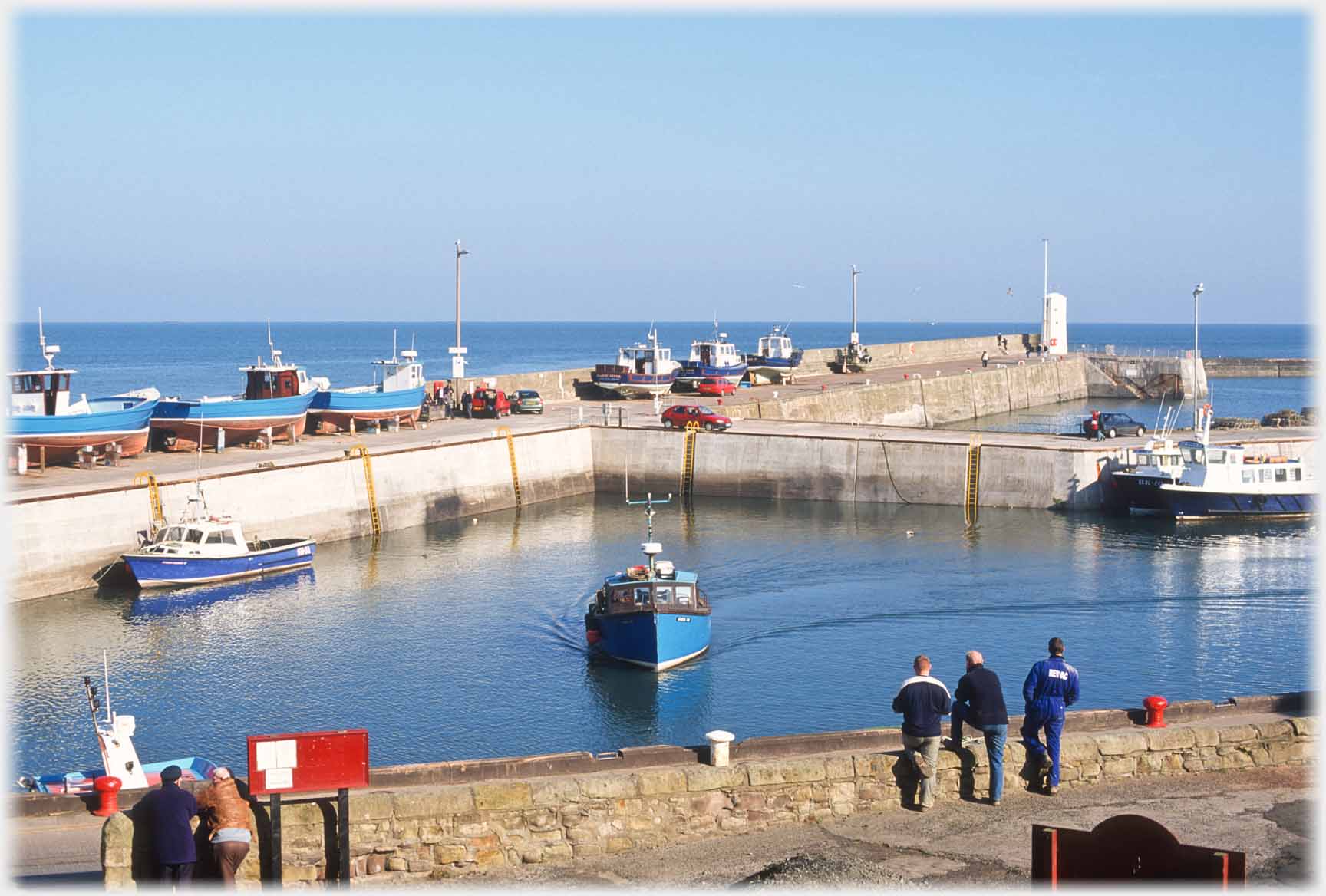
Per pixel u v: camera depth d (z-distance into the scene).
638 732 35.78
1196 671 40.38
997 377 122.88
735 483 75.19
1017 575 53.59
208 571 53.06
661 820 19.09
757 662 41.84
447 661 42.31
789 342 108.81
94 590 52.00
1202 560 56.81
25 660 42.22
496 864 18.36
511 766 19.98
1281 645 43.28
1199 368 134.62
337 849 17.70
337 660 42.41
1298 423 85.12
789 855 18.47
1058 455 69.31
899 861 18.12
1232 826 19.09
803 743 21.03
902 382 108.69
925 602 49.06
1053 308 148.62
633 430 77.06
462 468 69.81
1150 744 21.14
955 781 20.48
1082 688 38.72
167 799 16.80
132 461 63.38
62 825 19.94
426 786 19.00
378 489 64.94
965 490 70.88
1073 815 19.61
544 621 47.28
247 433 68.38
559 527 66.44
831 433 75.94
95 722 27.91
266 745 17.23
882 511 70.25
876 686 39.31
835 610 47.97
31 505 50.22
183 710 37.53
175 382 173.62
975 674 20.30
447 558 58.50
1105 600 49.41
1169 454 67.50
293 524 60.56
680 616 41.41
